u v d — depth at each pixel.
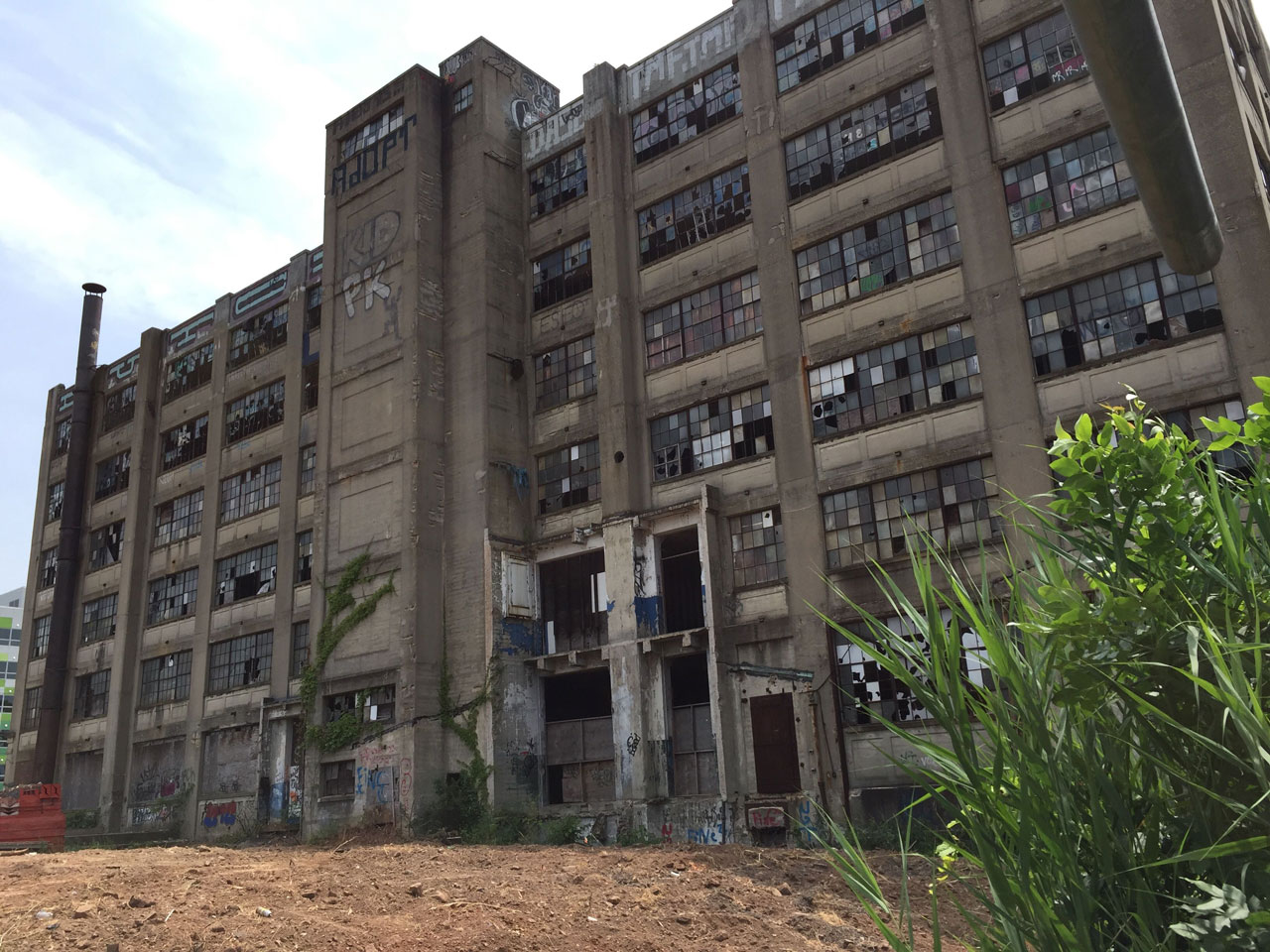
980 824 3.26
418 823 25.14
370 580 28.83
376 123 32.88
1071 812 3.12
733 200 26.27
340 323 32.19
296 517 33.66
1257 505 3.24
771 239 24.94
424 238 30.44
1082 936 2.88
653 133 28.45
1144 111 2.39
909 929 3.42
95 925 8.88
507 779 25.50
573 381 28.91
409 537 27.91
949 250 22.16
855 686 21.28
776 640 22.78
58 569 42.00
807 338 23.94
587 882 11.59
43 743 39.81
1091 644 3.30
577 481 28.12
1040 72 21.44
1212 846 2.71
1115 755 3.28
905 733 3.44
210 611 36.06
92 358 44.88
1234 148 18.41
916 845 16.91
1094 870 3.15
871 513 22.06
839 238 23.97
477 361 28.92
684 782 23.66
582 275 29.38
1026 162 21.44
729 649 23.33
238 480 36.91
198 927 8.88
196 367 40.28
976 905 10.15
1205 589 3.33
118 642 38.66
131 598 38.97
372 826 26.33
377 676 27.66
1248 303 17.94
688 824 22.75
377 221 31.86
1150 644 3.24
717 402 25.50
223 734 34.00
